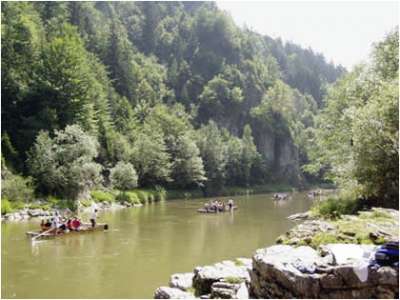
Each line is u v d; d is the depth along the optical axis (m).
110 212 46.88
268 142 122.44
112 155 65.31
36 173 46.94
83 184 48.91
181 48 144.12
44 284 17.06
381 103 25.36
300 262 9.25
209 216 42.66
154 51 146.12
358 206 26.08
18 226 33.41
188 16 158.88
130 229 32.53
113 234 29.91
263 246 25.30
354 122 27.02
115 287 16.67
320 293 8.52
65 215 41.78
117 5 147.62
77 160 48.12
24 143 52.78
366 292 8.38
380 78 30.80
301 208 52.62
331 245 9.88
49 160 47.03
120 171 59.72
